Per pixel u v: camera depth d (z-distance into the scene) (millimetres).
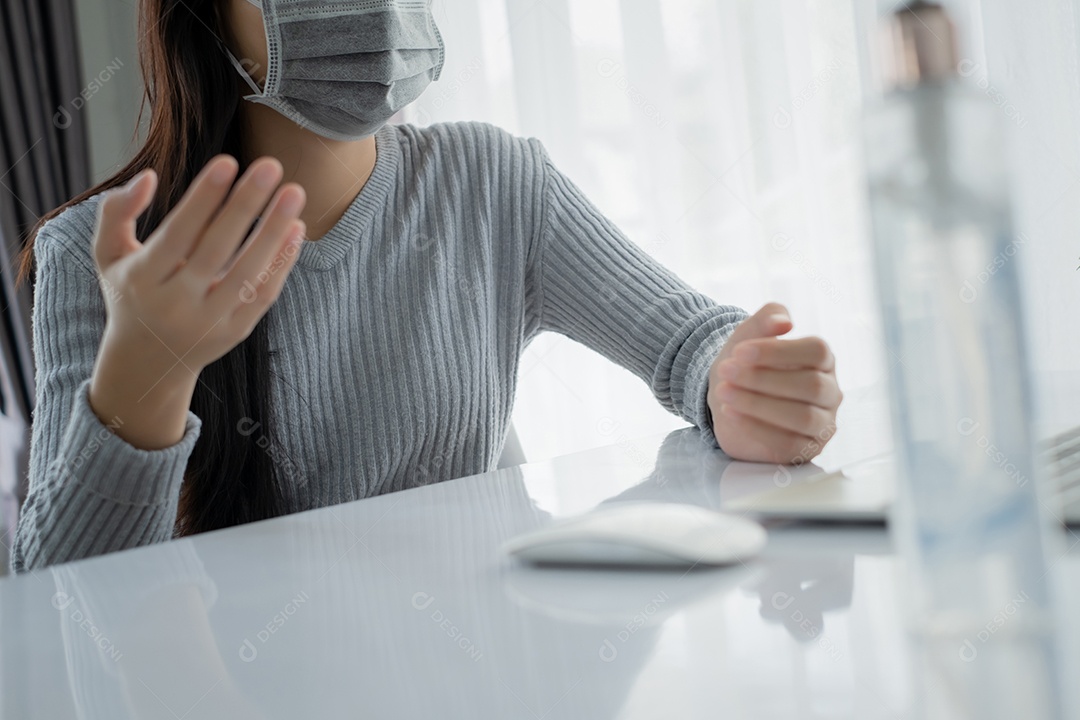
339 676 349
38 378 873
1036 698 254
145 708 334
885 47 299
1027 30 1681
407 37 962
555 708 299
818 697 281
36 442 797
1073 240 1673
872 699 273
